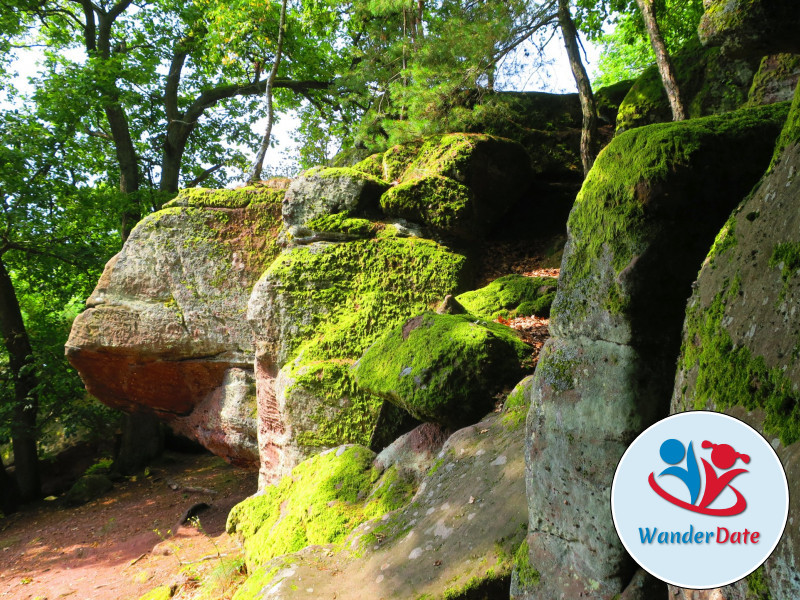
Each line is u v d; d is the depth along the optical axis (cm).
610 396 240
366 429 641
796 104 202
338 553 391
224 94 1617
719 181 233
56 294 1488
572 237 268
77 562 872
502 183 825
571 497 252
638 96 805
